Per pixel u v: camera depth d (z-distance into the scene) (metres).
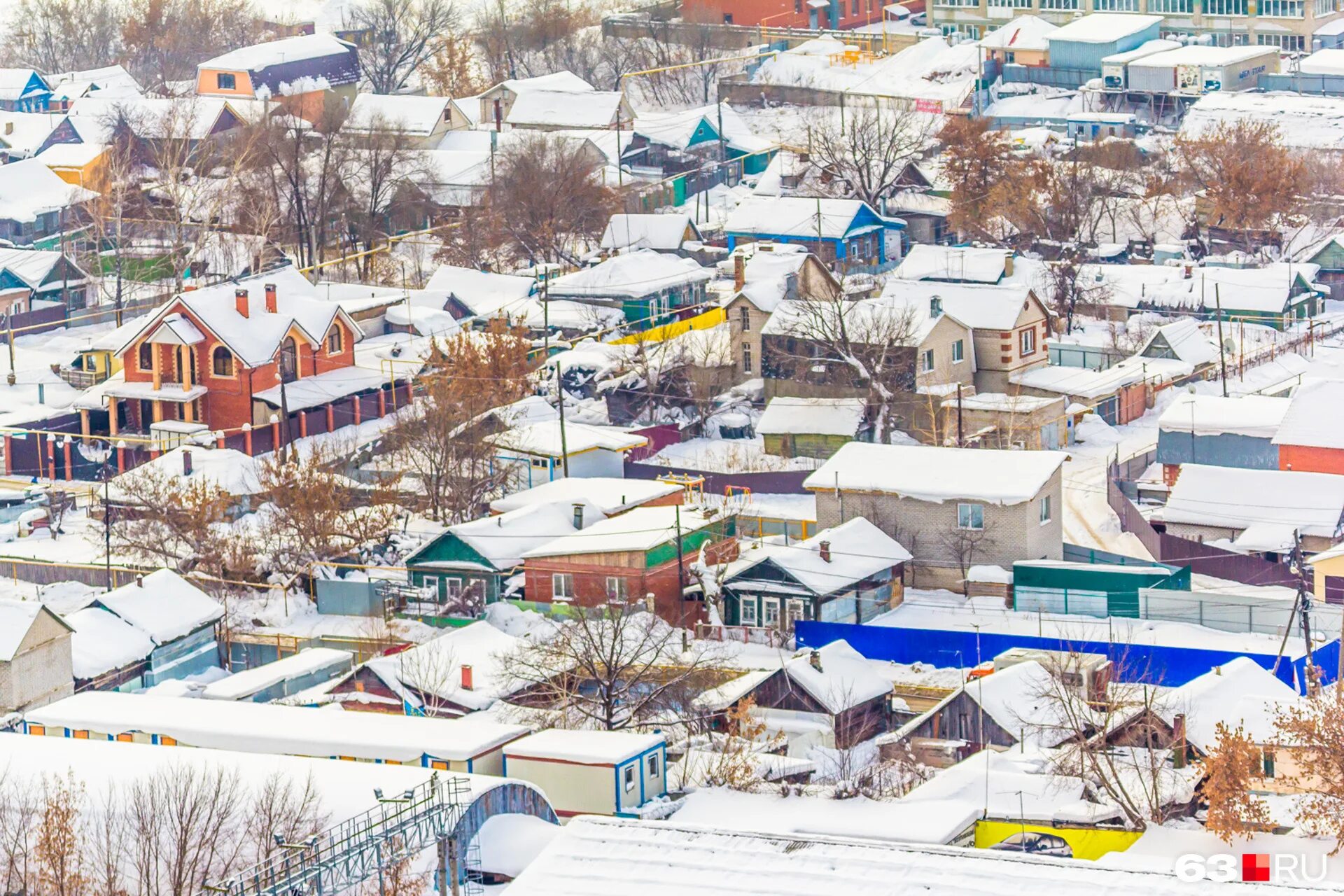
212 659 140.12
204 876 83.00
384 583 144.62
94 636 133.38
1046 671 119.56
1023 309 183.62
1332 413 163.88
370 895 83.12
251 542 150.00
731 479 166.50
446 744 105.06
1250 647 132.25
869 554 142.62
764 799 102.94
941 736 118.62
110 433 182.88
